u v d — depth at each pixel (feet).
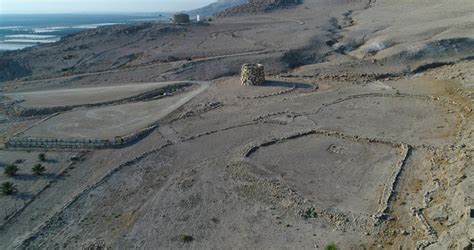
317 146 144.87
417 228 94.48
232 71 253.44
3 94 223.10
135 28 384.68
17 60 296.30
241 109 187.01
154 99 209.15
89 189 121.80
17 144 155.12
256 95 205.46
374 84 213.46
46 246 97.14
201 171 130.31
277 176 124.57
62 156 145.79
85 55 304.71
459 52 239.09
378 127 157.28
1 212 111.86
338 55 275.59
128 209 111.24
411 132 150.20
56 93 222.07
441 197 102.47
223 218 105.60
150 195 117.60
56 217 108.27
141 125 171.53
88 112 190.39
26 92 226.17
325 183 119.65
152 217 107.24
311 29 357.61
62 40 366.84
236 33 362.33
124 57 294.25
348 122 164.35
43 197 118.93
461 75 204.03
